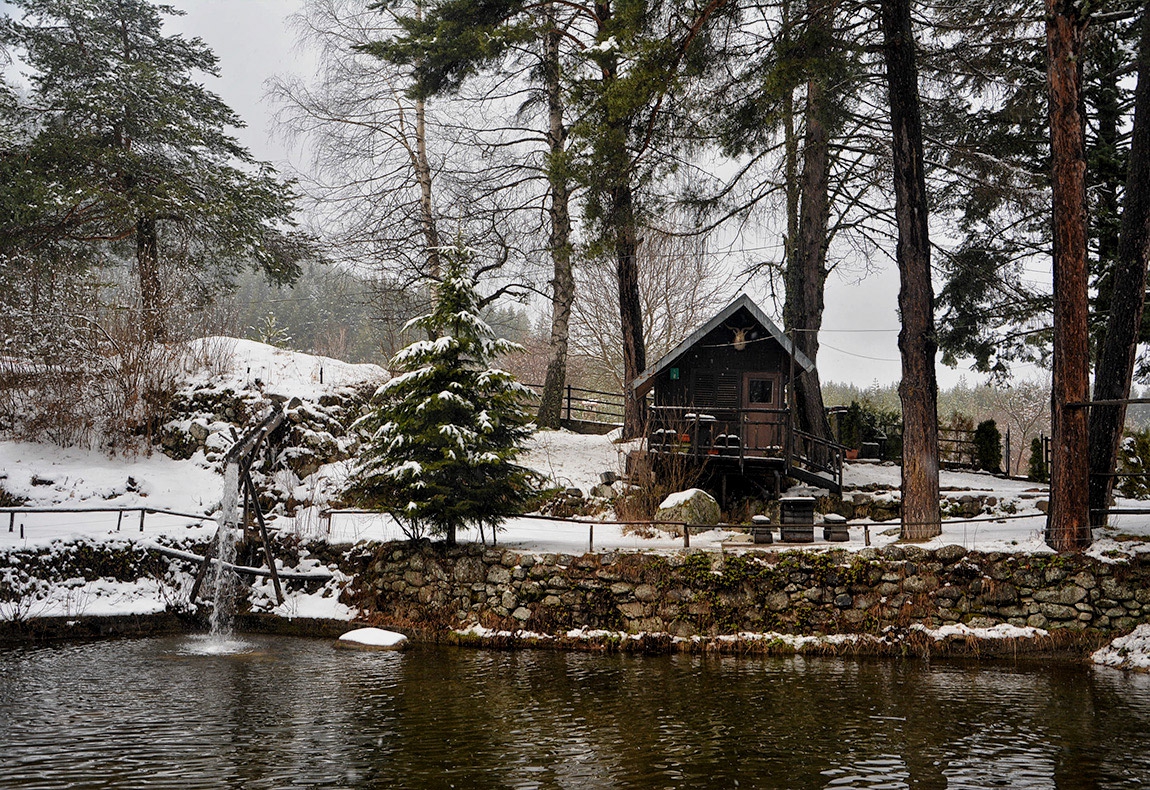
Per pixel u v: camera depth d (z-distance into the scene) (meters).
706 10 17.53
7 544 17.12
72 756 8.85
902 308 17.16
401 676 12.91
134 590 17.56
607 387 46.00
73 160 27.06
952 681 12.53
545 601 15.73
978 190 21.06
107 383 23.06
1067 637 14.34
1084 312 15.48
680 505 18.86
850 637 14.77
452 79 25.09
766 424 21.55
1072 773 8.39
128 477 21.03
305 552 18.58
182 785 8.01
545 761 8.80
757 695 11.65
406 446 16.58
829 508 21.56
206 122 30.67
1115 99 22.98
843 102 21.27
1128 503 19.47
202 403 23.16
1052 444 15.72
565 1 24.38
